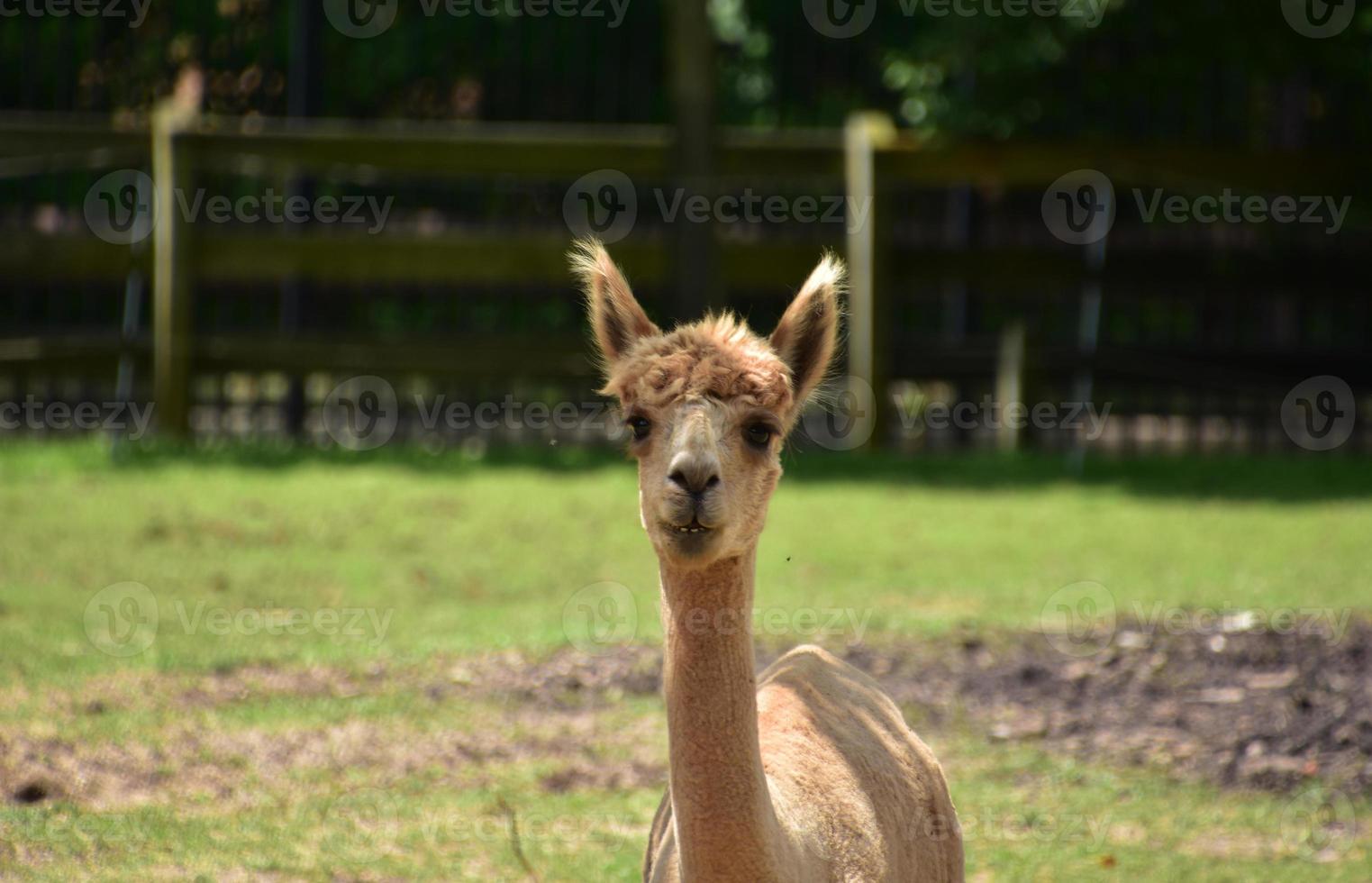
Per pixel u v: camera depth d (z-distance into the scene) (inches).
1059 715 522.6
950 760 481.4
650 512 248.1
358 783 446.9
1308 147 1198.9
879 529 822.5
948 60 1134.4
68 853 384.8
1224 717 511.8
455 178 1096.2
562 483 941.2
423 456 1029.2
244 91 1253.7
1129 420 1195.9
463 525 813.2
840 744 294.8
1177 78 1133.1
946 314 1295.5
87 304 1216.8
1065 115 1156.5
